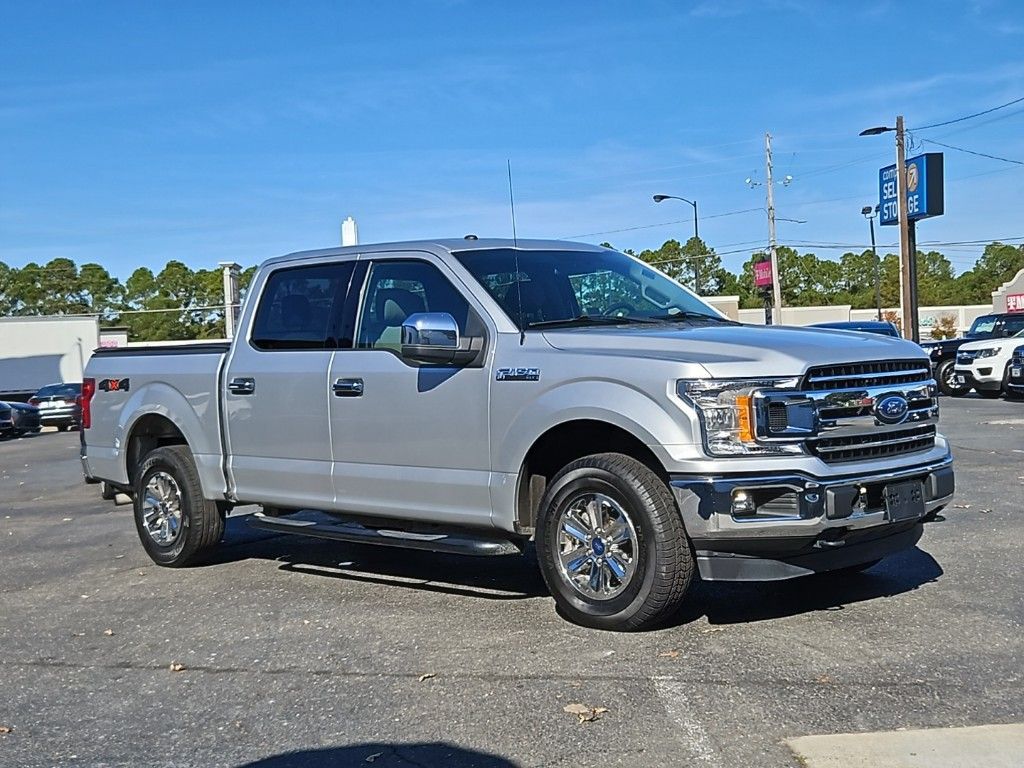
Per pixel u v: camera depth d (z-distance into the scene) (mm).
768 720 4191
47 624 6336
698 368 5141
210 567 7758
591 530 5508
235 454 7277
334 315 6812
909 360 5605
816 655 4957
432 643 5469
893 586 6184
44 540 9508
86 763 4160
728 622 5555
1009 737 3924
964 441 13570
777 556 5148
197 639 5828
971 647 5008
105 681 5191
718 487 5023
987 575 6371
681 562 5223
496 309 6043
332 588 6836
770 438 5074
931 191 40219
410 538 6156
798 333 5734
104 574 7738
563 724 4266
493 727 4285
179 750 4246
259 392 7062
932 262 128625
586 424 5555
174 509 7746
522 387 5707
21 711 4816
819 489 5039
